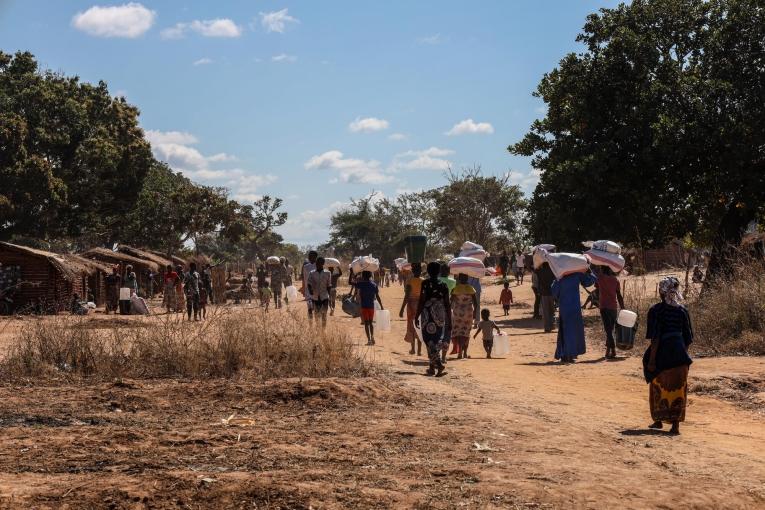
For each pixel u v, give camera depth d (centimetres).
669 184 2856
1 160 5491
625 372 1523
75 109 6212
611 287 1745
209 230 7894
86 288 4025
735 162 2612
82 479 675
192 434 853
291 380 1191
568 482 694
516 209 8506
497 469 729
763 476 758
